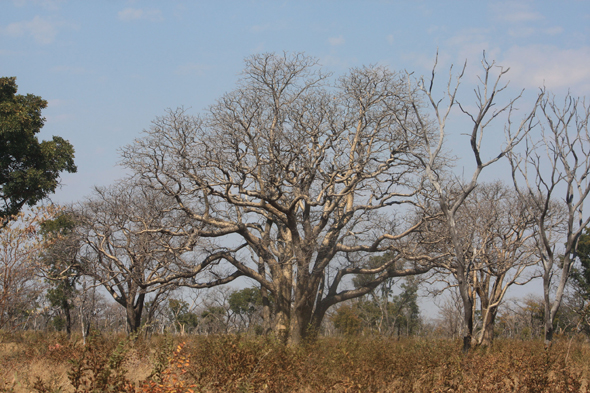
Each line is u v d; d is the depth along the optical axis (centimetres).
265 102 2219
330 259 2355
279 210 2175
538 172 1064
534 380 956
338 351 1208
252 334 1470
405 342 1620
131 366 1057
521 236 2175
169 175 2120
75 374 735
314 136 2291
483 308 2361
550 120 1054
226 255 2392
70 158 2744
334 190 2397
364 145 2292
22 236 1245
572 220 1045
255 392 859
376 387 945
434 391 924
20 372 977
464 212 2088
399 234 2378
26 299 1348
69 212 2356
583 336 2159
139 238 2328
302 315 2222
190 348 1195
